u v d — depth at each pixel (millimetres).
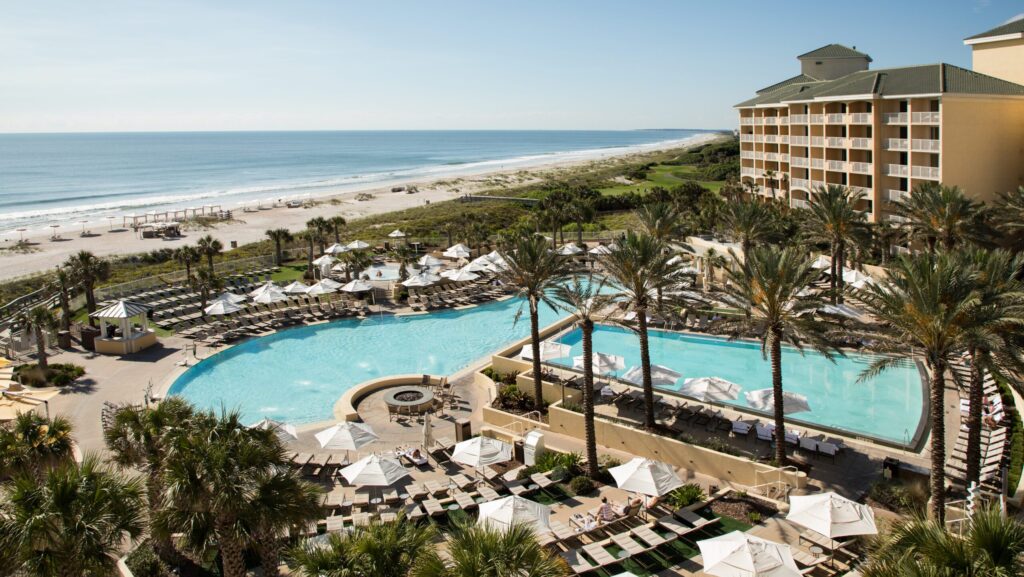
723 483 24703
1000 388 30641
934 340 20094
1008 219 43969
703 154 194125
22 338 41125
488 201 123312
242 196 163000
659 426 29141
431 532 16344
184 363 39719
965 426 27922
